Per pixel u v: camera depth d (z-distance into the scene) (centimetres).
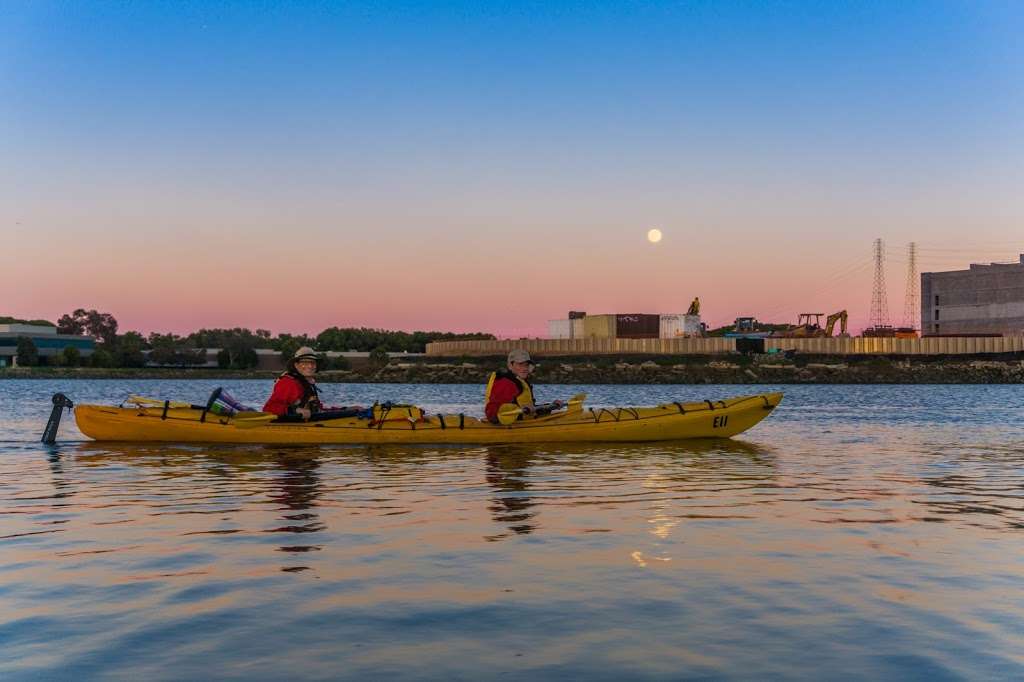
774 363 11006
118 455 1630
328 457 1591
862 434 2216
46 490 1166
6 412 3438
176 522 905
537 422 1845
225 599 593
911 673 452
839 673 453
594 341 11662
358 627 532
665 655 481
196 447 1756
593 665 466
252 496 1101
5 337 15388
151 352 16350
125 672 456
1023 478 1293
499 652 487
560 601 588
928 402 4738
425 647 496
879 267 14900
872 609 567
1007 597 596
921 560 710
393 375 12100
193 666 464
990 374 10481
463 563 701
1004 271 11981
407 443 1792
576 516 936
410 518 924
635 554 734
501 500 1059
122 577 656
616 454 1642
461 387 9825
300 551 750
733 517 929
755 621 543
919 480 1266
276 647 496
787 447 1809
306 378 1820
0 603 584
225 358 16925
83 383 11925
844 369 10688
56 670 459
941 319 12888
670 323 12156
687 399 6134
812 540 796
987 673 451
